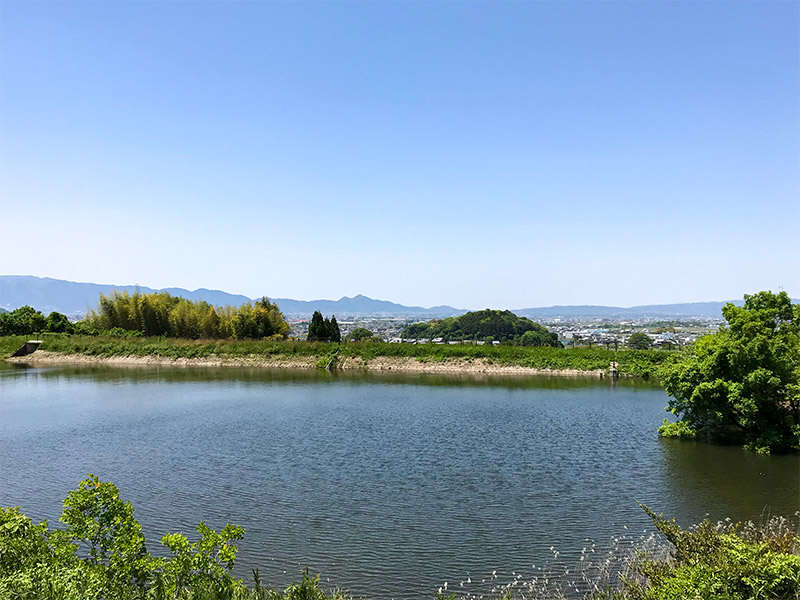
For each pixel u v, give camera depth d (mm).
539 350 54844
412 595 11836
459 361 55219
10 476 19875
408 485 18906
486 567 13078
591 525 15422
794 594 7918
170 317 75938
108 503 9453
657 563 10281
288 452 23250
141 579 9055
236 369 57219
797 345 24062
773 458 22062
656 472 20266
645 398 37531
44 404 35812
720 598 8133
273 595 10008
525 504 17062
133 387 43906
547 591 11875
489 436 26219
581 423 29266
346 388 43125
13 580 7914
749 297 26984
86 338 69938
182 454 22938
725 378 24109
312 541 14445
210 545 9445
